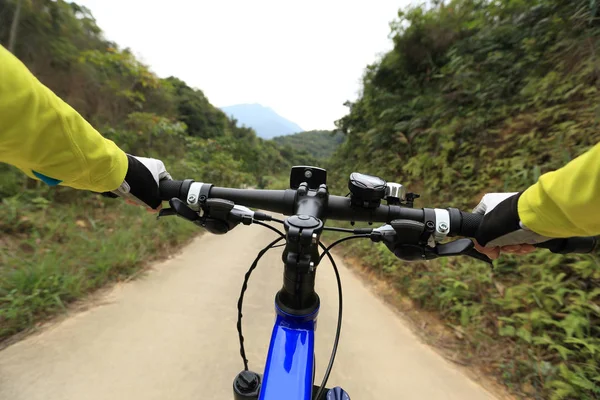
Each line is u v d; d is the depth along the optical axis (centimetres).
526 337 225
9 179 409
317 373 204
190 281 323
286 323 98
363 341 244
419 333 265
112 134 645
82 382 174
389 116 827
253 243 500
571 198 65
